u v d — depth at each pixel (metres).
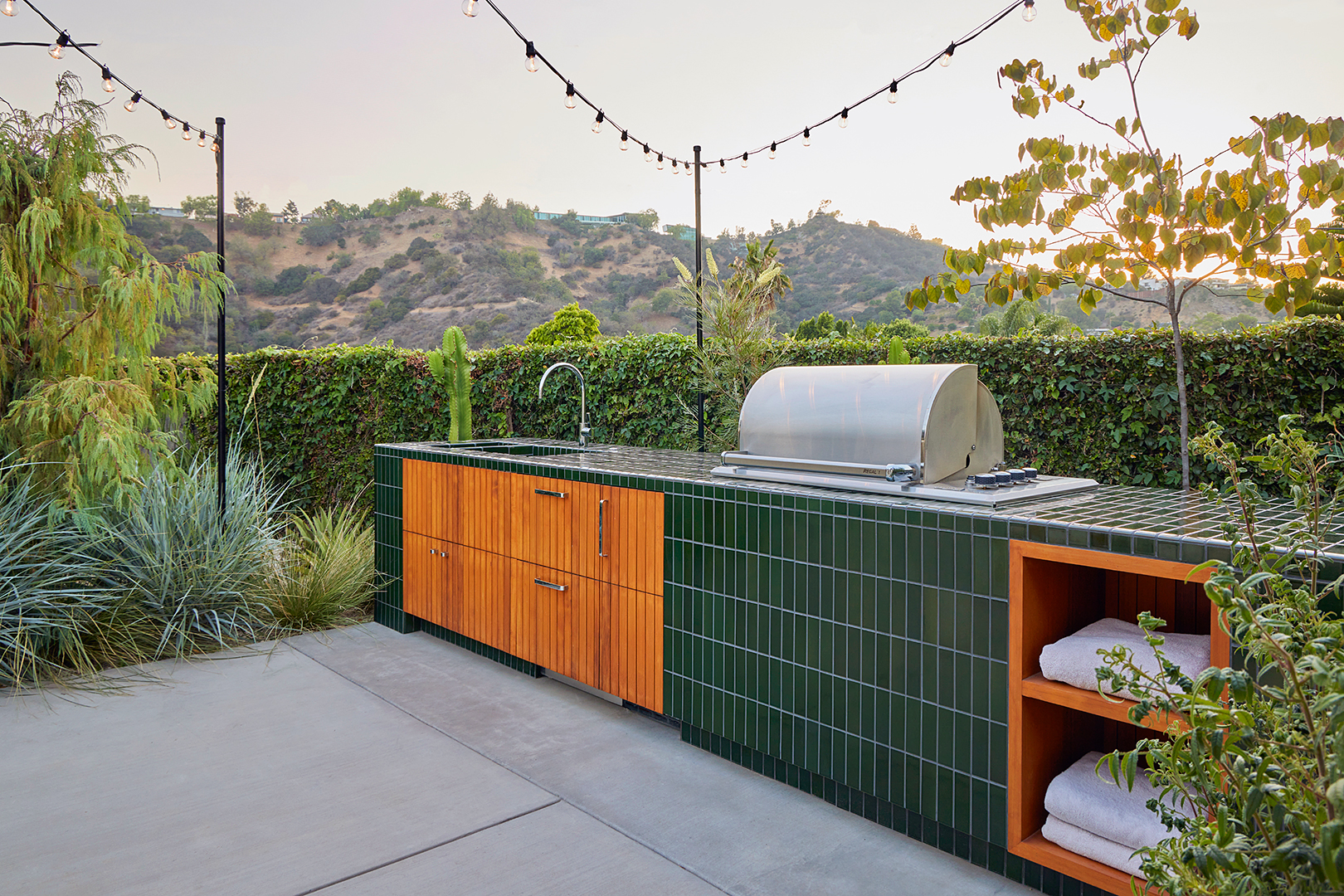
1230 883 1.10
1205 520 2.11
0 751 3.06
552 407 6.60
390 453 4.78
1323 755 1.07
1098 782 2.13
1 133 4.32
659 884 2.20
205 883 2.19
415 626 4.74
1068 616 2.33
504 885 2.19
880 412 2.74
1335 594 1.62
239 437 6.00
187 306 4.80
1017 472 2.66
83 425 4.29
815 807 2.65
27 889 2.16
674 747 3.13
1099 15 2.91
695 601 3.03
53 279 4.57
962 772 2.28
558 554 3.63
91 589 4.10
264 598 4.68
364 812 2.60
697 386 5.57
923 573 2.35
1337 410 3.35
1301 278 2.74
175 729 3.28
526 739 3.20
